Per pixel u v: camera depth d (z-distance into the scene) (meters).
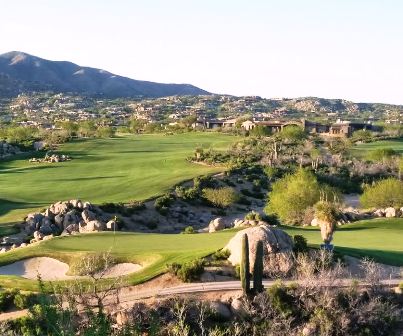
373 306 42.00
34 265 52.75
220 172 133.00
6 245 75.00
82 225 83.06
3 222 85.94
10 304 43.31
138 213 95.31
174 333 35.41
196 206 108.06
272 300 42.16
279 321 41.03
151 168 139.50
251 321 40.78
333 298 42.25
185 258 49.44
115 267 50.00
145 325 37.94
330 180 136.00
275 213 92.75
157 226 93.06
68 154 166.00
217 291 43.72
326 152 174.38
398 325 42.59
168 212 99.44
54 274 50.34
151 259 50.38
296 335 40.22
